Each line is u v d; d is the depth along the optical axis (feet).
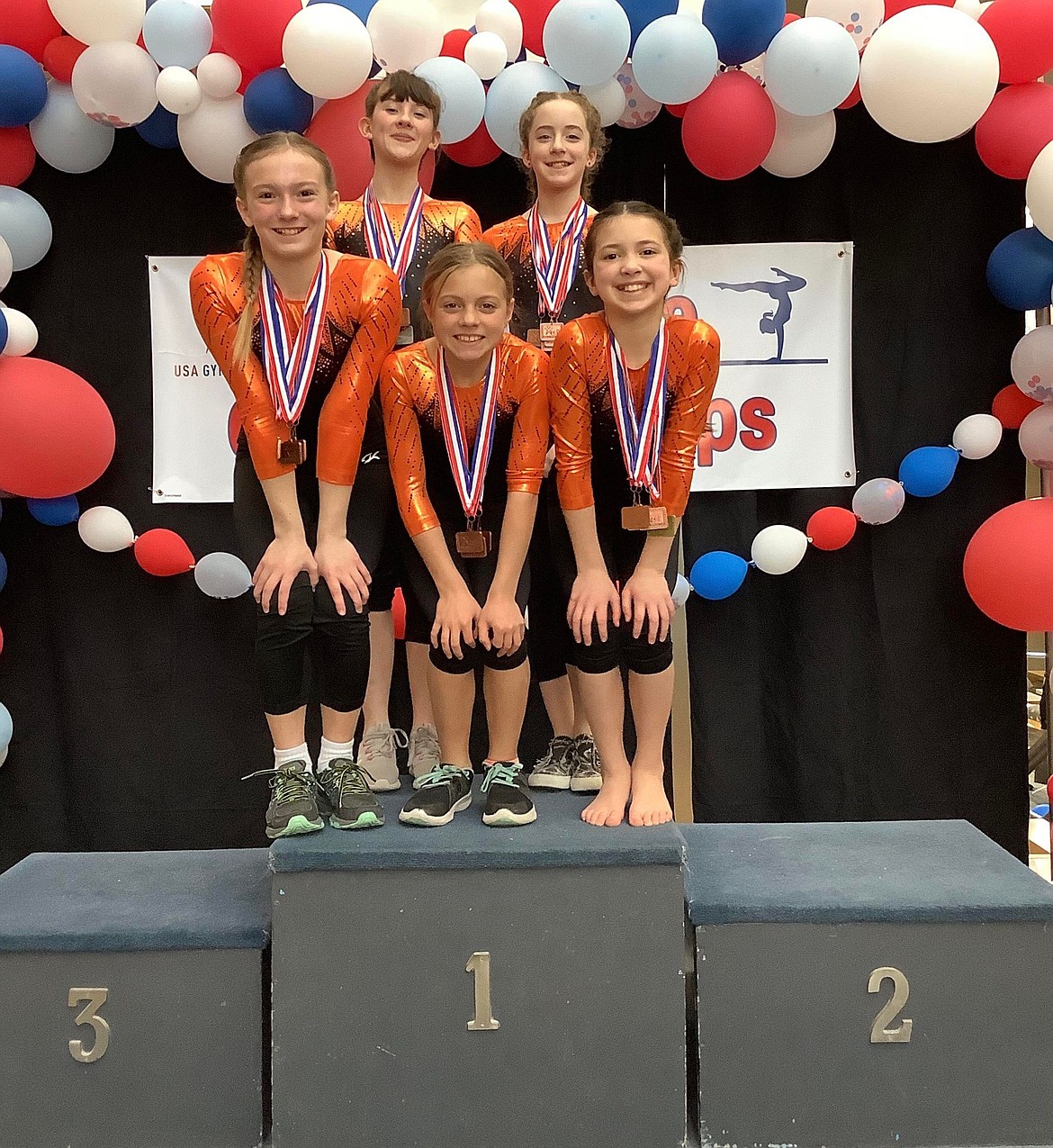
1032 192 8.02
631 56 8.39
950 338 9.44
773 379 9.32
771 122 8.31
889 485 8.98
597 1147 5.65
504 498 6.57
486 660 6.64
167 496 9.34
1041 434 8.56
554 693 7.49
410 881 5.64
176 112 8.31
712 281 9.27
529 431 6.42
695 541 9.41
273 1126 5.62
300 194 5.95
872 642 9.52
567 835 5.93
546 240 7.80
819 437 9.34
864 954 5.78
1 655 9.48
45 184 9.29
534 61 8.75
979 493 9.50
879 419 9.48
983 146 8.65
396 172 7.70
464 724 6.66
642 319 6.22
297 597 6.07
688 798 9.45
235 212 9.29
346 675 6.27
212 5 8.14
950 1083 5.76
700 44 7.91
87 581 9.46
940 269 9.40
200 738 9.52
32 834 9.48
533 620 7.33
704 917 5.76
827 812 9.53
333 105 8.39
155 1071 5.76
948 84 7.82
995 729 9.55
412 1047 5.64
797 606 9.54
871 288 9.42
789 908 5.76
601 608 6.28
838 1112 5.76
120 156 9.28
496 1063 5.65
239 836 9.52
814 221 9.33
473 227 7.80
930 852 6.86
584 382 6.35
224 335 6.21
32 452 8.18
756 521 9.46
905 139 8.34
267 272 6.26
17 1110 5.75
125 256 9.34
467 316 6.01
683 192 9.28
